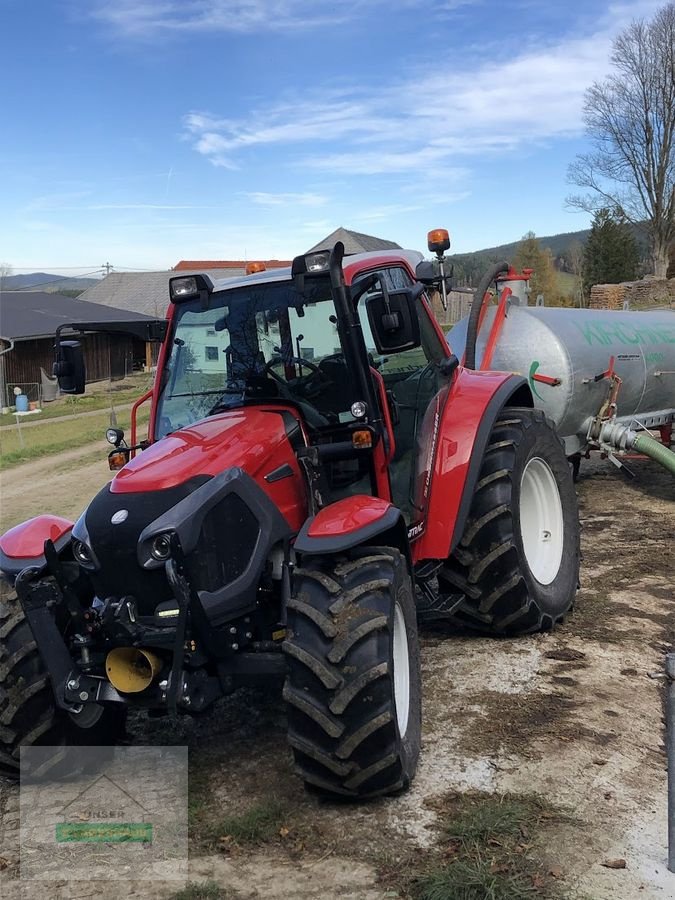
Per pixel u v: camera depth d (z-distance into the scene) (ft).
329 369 14.01
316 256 13.69
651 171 138.21
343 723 11.12
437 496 15.67
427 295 17.16
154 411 15.16
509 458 16.72
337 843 11.03
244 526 12.19
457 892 9.74
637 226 145.28
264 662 12.12
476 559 16.48
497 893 9.70
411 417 16.03
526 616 16.79
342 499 13.92
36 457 58.34
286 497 13.15
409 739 12.30
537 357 25.91
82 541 12.11
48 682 12.78
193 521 11.62
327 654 11.16
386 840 11.00
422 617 15.83
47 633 12.35
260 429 13.32
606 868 10.23
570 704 14.56
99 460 54.39
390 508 12.60
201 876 10.62
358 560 12.12
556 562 18.38
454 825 11.07
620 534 25.22
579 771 12.42
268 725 14.74
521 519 17.98
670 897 9.68
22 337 107.65
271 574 12.71
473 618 17.04
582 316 28.27
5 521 36.70
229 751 13.87
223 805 12.23
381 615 11.39
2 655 12.89
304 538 11.94
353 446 13.46
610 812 11.40
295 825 11.51
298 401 14.08
